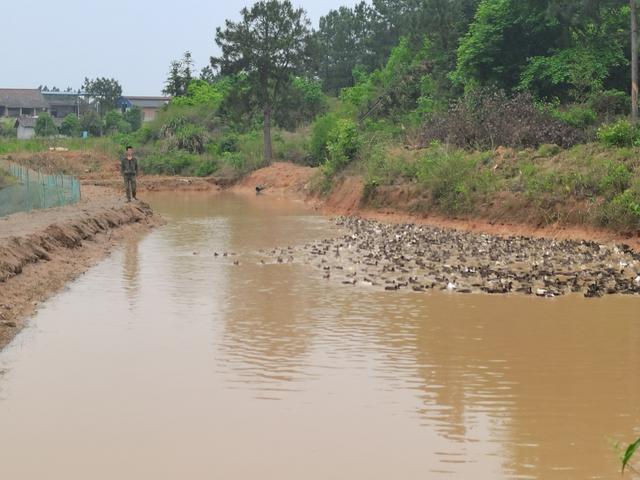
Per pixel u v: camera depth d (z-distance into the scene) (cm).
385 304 1271
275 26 4966
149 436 697
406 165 2803
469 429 714
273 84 5156
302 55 5050
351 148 3434
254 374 884
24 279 1380
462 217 2353
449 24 4444
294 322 1144
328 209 3133
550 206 2084
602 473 616
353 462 638
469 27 3788
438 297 1326
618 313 1189
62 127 9181
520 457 648
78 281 1488
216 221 2739
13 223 1898
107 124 9238
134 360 941
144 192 4584
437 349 990
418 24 5028
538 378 869
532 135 2634
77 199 2867
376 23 7806
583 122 2784
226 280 1505
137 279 1514
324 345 1012
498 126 2753
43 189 2612
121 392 820
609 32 3269
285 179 4472
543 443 679
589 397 803
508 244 1930
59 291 1380
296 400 795
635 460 643
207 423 728
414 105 4572
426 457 648
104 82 12262
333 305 1266
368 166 3034
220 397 804
